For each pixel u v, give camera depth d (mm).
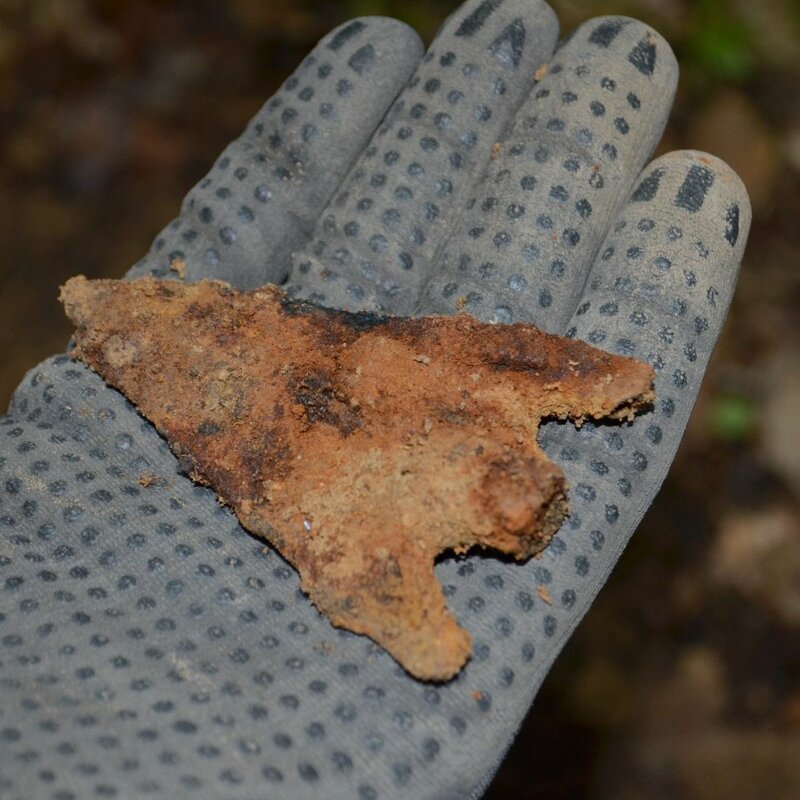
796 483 416
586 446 271
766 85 493
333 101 297
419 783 247
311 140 296
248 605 262
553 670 394
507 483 258
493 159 293
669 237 279
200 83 470
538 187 286
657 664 397
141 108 462
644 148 293
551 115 290
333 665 256
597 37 295
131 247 434
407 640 253
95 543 266
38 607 258
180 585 263
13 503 270
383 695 253
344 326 279
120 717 246
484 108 296
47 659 251
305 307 281
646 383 265
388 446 268
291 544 263
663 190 283
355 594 257
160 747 243
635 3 489
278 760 245
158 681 251
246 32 480
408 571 257
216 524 271
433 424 268
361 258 291
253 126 301
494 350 272
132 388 276
